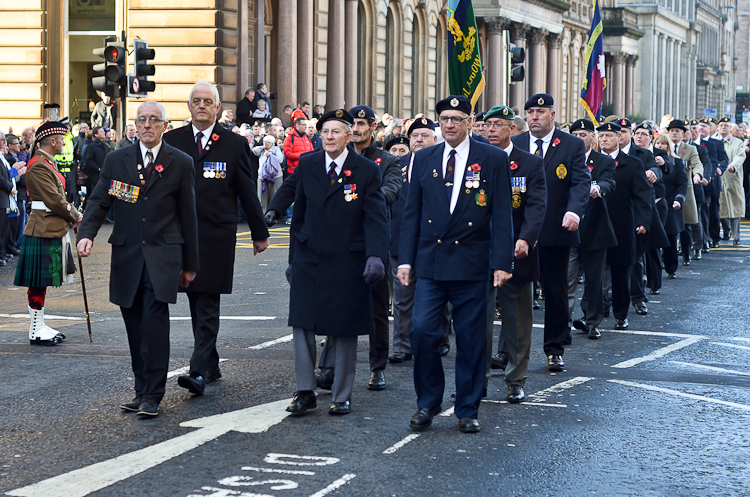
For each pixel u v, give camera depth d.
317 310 8.73
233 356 11.40
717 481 7.10
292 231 9.12
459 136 8.41
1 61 36.19
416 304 8.46
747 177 31.69
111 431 8.27
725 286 18.48
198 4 34.56
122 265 8.91
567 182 10.87
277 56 39.50
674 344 12.57
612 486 6.96
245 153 10.05
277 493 6.75
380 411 9.03
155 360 8.80
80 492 6.77
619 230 13.44
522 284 9.41
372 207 8.84
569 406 9.23
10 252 22.12
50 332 12.10
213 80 34.59
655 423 8.65
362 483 6.96
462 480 7.05
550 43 73.94
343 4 43.81
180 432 8.26
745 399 9.57
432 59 55.72
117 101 34.97
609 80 97.25
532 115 10.96
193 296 9.89
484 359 8.41
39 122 36.00
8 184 20.53
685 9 121.50
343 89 44.22
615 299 13.70
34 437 8.09
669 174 18.94
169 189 8.98
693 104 126.38
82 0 35.94
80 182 28.16
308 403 8.88
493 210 8.36
